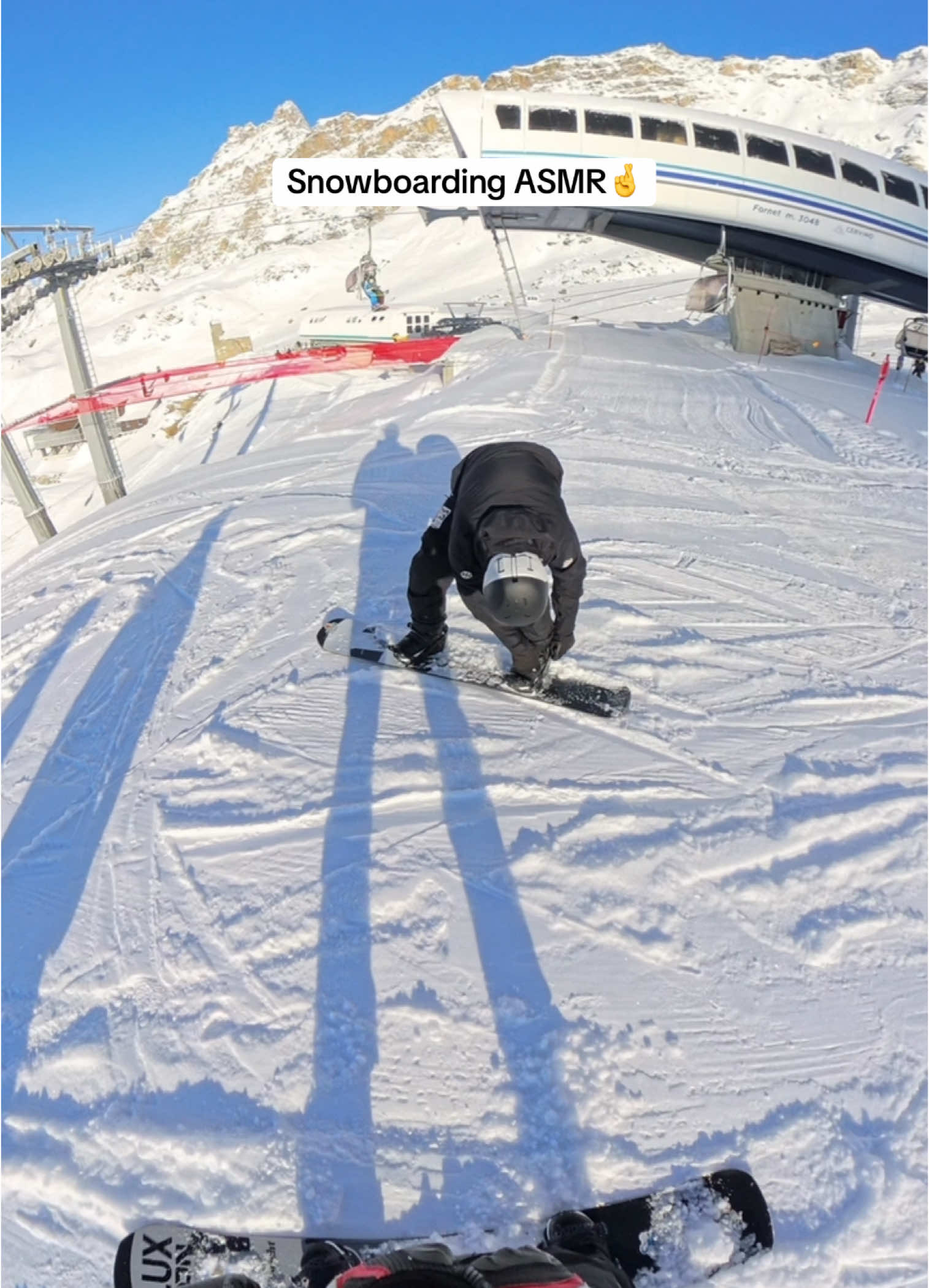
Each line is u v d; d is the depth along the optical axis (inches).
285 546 231.8
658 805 120.7
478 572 124.6
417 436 354.6
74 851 128.0
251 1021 95.0
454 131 655.1
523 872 109.7
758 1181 77.1
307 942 103.3
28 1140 86.8
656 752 132.3
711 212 697.0
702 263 804.0
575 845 113.4
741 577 198.1
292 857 117.0
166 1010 98.0
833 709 144.8
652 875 108.3
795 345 734.5
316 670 161.5
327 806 125.5
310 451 348.8
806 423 389.1
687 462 305.7
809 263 767.7
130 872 120.7
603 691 146.4
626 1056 87.4
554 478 128.0
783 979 95.1
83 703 172.2
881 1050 87.1
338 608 187.6
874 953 98.0
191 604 207.9
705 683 151.9
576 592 128.0
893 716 143.1
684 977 95.5
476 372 553.9
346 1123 84.0
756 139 685.3
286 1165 81.2
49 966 107.2
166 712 159.6
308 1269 71.3
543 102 660.1
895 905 103.9
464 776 128.6
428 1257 53.1
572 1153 80.1
